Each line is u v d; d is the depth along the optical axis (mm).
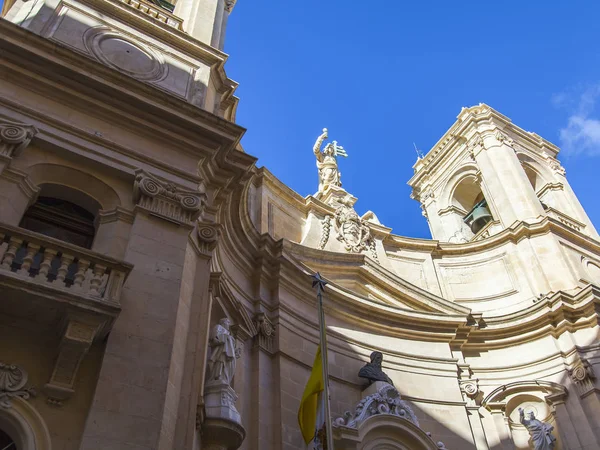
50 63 11727
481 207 26953
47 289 8562
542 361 18969
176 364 10047
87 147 11500
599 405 16938
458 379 18828
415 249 22750
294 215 20578
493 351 19984
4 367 8383
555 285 20703
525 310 19828
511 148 26922
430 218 28438
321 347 12016
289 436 14039
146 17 15281
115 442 8258
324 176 23297
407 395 17578
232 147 13344
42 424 8133
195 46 15734
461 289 22172
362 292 19562
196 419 10523
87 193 11414
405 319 19094
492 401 18453
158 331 9703
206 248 12328
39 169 11039
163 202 11555
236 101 17578
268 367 15242
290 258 17297
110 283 9281
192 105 12891
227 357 12273
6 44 11430
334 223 21172
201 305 11430
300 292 17375
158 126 12648
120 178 11664
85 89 12062
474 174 27703
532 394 18359
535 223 22469
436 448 15719
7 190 10250
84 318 8758
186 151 12844
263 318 15781
